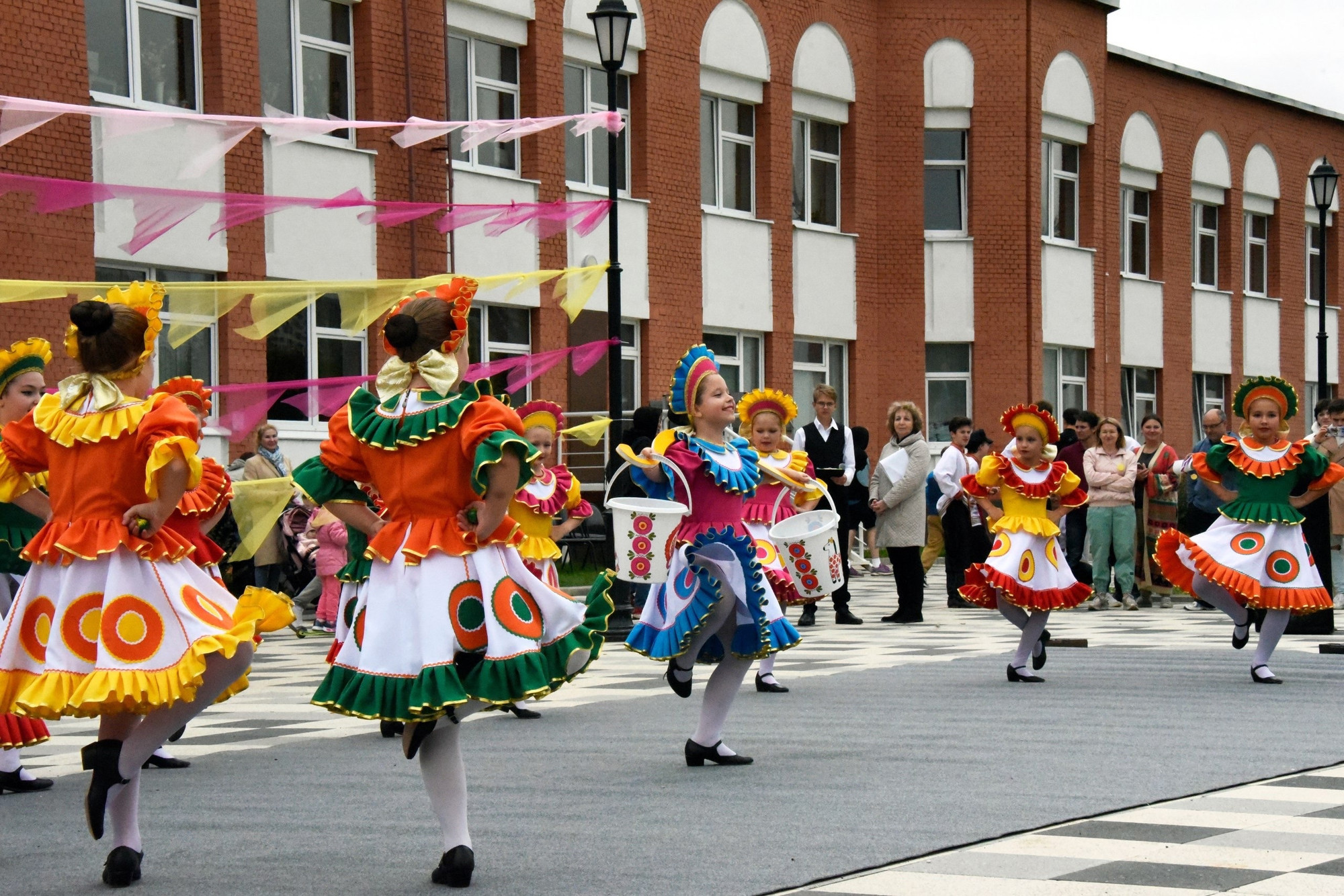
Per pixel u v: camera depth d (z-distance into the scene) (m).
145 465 6.41
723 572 8.66
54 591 6.50
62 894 6.15
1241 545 12.48
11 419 8.00
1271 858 6.48
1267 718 10.44
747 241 30.56
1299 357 45.41
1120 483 20.52
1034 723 10.25
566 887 6.10
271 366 22.23
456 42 25.48
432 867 6.50
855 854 6.60
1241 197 43.00
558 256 26.53
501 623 6.23
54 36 19.62
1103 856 6.54
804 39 31.58
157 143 20.44
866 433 20.67
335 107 23.53
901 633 17.44
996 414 33.97
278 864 6.59
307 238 22.53
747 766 8.77
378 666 6.21
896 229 33.53
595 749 9.51
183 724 6.47
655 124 28.52
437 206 13.12
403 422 6.30
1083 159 36.50
